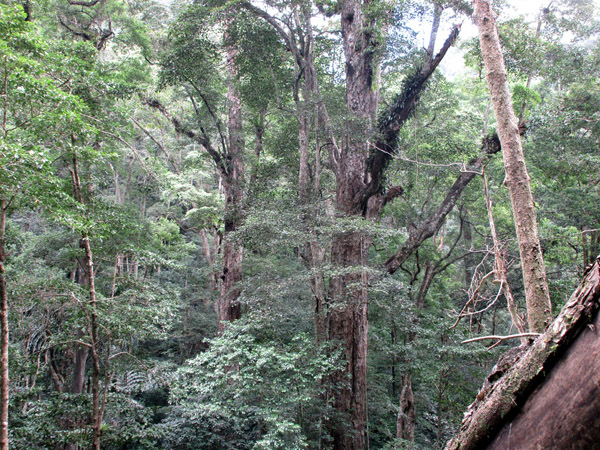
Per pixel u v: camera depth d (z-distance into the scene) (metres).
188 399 9.32
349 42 10.73
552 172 12.17
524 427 0.99
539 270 1.79
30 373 7.73
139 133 16.30
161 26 14.77
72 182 7.68
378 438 12.02
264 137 14.82
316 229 8.56
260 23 10.61
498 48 2.15
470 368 9.08
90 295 7.32
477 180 13.10
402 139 12.44
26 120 6.24
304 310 10.09
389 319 11.27
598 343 0.85
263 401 7.42
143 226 10.44
